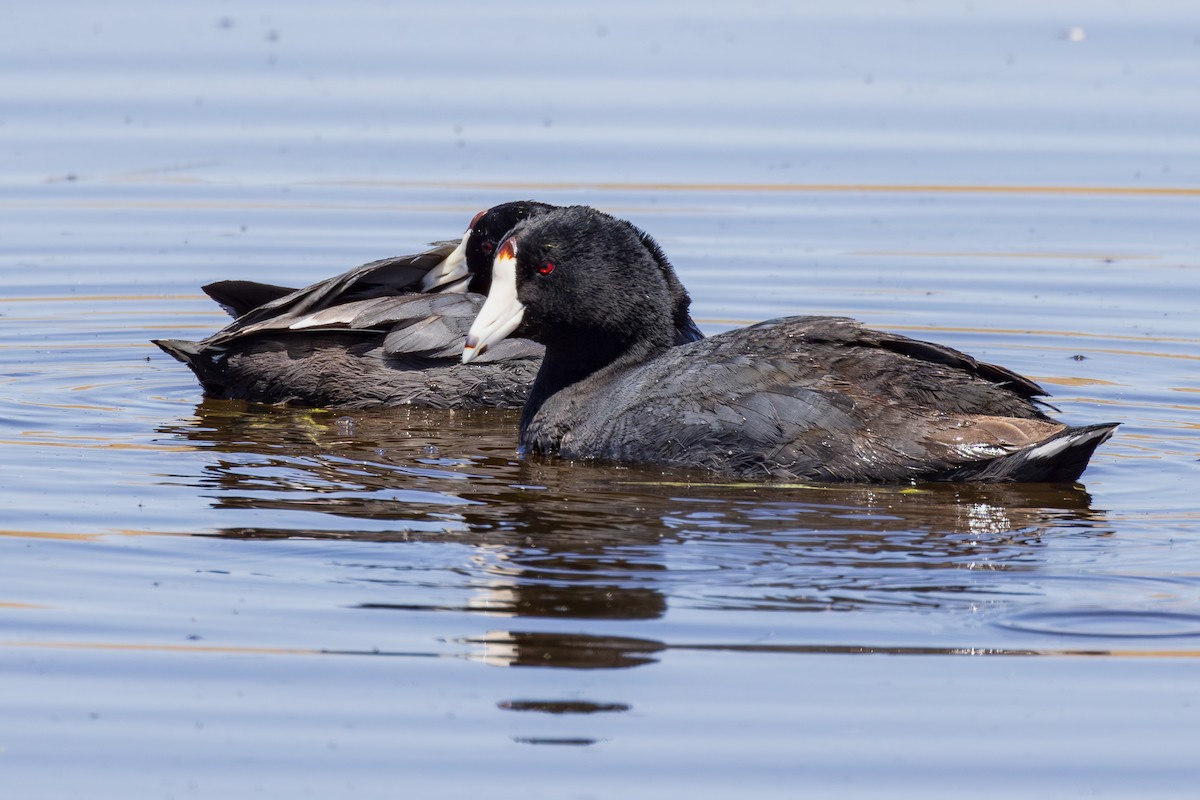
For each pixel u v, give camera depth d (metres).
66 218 22.09
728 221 21.97
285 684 8.93
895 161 24.38
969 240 21.20
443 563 10.55
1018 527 11.16
